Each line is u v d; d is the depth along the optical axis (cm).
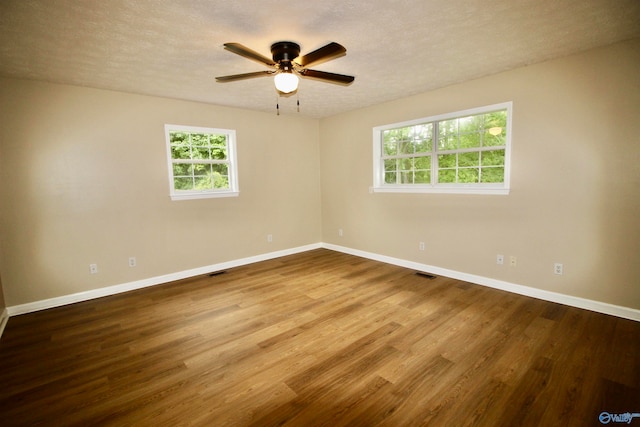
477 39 239
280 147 507
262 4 184
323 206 567
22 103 304
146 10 186
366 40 237
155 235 391
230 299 336
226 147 456
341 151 517
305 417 167
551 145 294
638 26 223
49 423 167
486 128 348
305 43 241
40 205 318
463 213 369
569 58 277
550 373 198
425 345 235
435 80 340
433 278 388
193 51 247
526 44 250
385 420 164
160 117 386
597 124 268
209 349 237
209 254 439
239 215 466
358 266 450
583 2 189
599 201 273
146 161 379
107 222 357
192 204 420
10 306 306
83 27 204
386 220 461
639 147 251
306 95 390
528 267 321
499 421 161
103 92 346
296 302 323
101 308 320
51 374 209
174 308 316
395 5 189
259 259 494
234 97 391
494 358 216
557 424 159
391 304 311
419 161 416
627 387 183
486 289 346
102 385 197
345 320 279
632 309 263
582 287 288
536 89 298
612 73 257
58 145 324
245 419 166
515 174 320
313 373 205
